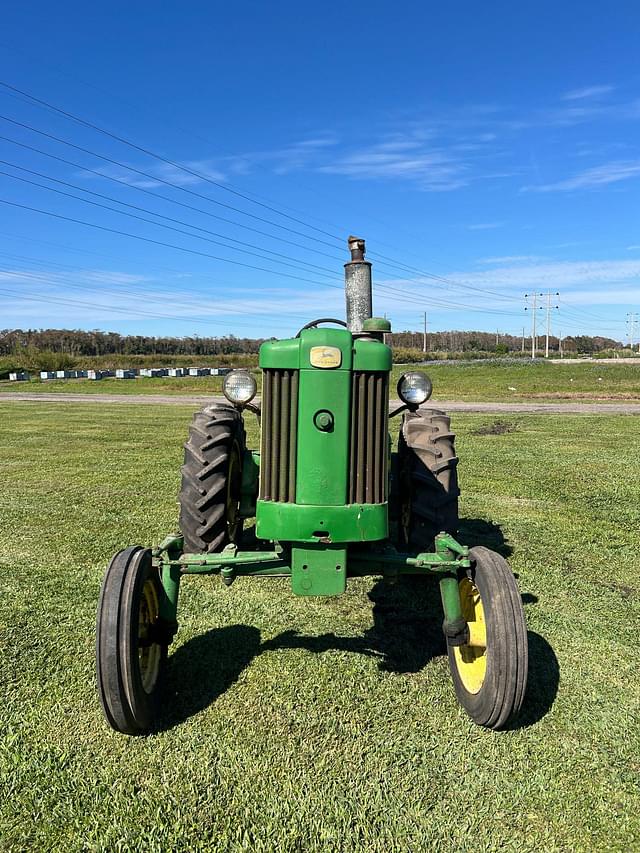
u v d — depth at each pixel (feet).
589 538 17.95
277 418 9.37
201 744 8.84
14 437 38.96
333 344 9.22
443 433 12.92
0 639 11.85
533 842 7.18
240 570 9.98
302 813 7.54
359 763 8.44
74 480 25.85
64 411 57.77
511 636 8.61
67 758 8.54
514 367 111.04
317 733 9.08
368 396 9.41
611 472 27.20
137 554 9.23
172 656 11.32
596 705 9.86
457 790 7.97
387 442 9.72
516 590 8.95
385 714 9.55
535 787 8.03
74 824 7.40
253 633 12.25
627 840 7.25
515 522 19.54
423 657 11.34
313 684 10.37
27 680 10.46
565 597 13.91
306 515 9.28
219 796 7.82
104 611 8.43
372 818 7.48
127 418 50.93
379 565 9.93
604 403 65.10
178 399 75.97
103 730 9.17
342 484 9.32
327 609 13.41
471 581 9.94
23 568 15.57
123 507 21.38
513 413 53.88
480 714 9.00
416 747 8.77
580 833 7.33
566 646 11.72
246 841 7.13
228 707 9.73
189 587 14.64
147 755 8.61
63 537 18.02
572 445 34.88
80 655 11.29
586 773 8.30
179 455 32.09
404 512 13.53
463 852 7.03
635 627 12.51
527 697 10.05
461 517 20.15
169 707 9.73
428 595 14.21
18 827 7.36
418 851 7.03
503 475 26.58
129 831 7.27
